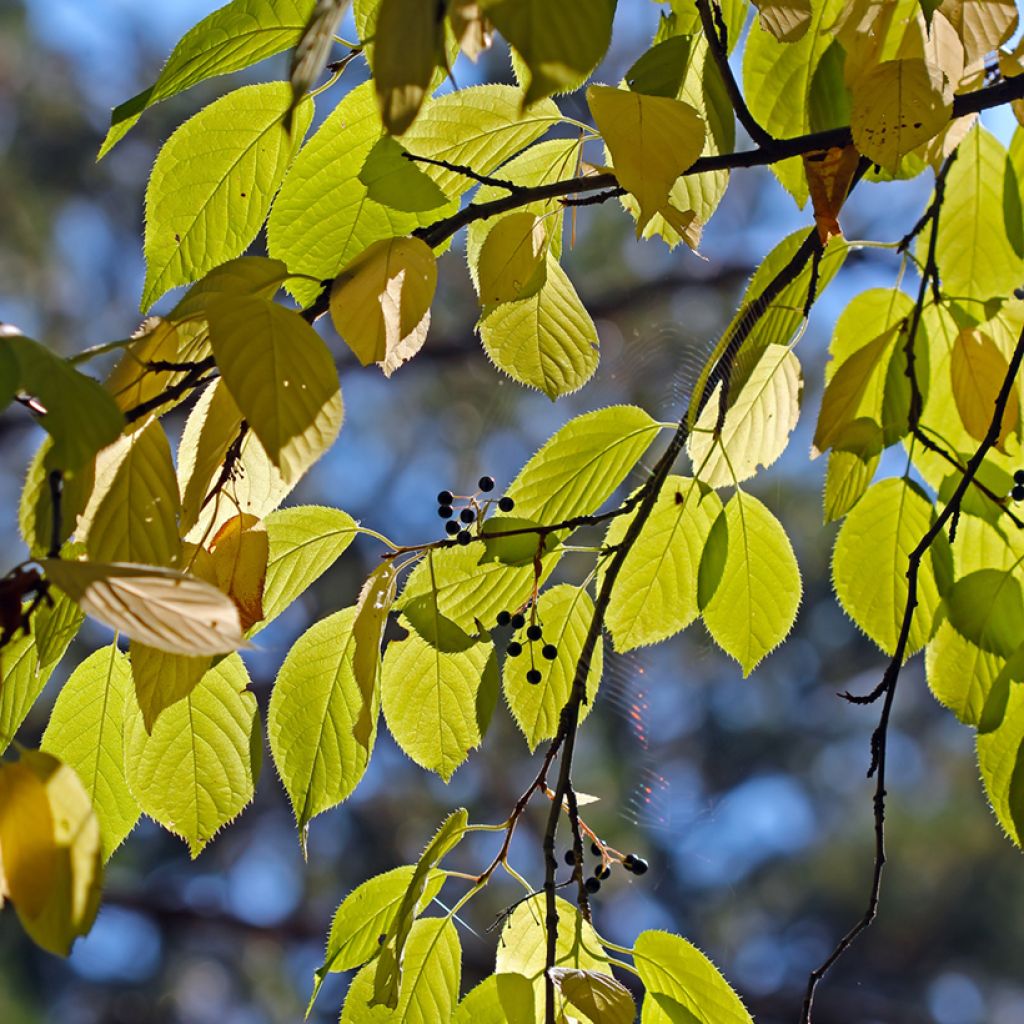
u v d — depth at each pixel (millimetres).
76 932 1353
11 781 1354
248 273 1436
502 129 1563
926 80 1522
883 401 1624
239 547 1488
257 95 1533
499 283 1545
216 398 1458
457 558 1585
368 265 1495
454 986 1561
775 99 1618
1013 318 1657
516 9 1227
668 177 1476
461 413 3912
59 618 1469
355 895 1556
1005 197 1675
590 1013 1467
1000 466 1673
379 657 1523
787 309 1612
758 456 1645
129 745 1545
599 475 1604
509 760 3873
